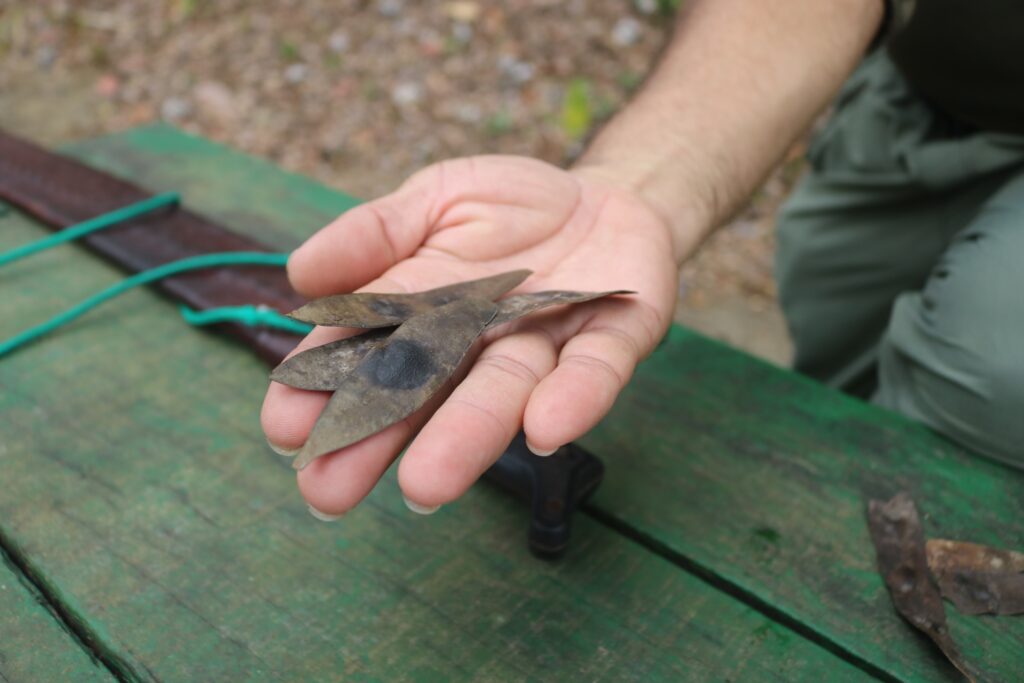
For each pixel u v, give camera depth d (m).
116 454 0.47
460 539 0.44
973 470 0.48
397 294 0.41
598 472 0.44
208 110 1.41
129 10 1.67
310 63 1.50
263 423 0.37
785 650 0.40
